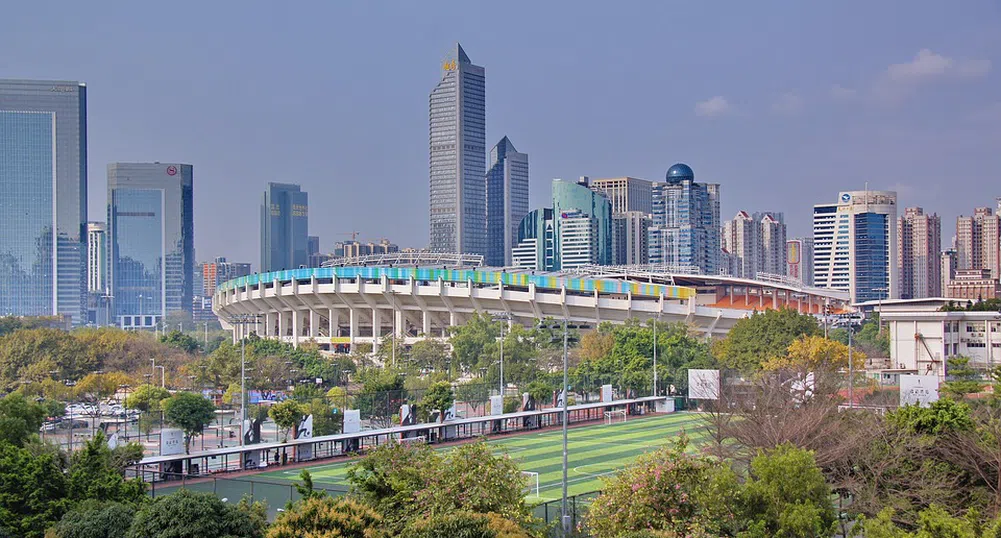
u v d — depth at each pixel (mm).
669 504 58094
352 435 122812
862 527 59094
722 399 99875
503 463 61344
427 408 134000
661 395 185250
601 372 197000
